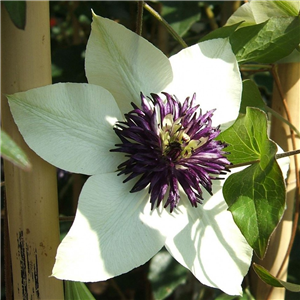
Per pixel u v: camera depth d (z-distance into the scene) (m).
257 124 0.14
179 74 0.15
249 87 0.18
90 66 0.15
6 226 0.15
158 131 0.15
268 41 0.18
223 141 0.15
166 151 0.15
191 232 0.15
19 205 0.14
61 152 0.14
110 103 0.14
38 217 0.14
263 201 0.14
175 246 0.15
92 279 0.13
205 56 0.16
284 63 0.19
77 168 0.14
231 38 0.17
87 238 0.13
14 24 0.12
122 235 0.14
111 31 0.14
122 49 0.15
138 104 0.15
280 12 0.18
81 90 0.14
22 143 0.14
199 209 0.15
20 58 0.14
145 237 0.14
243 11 0.17
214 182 0.16
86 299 0.16
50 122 0.14
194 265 0.15
